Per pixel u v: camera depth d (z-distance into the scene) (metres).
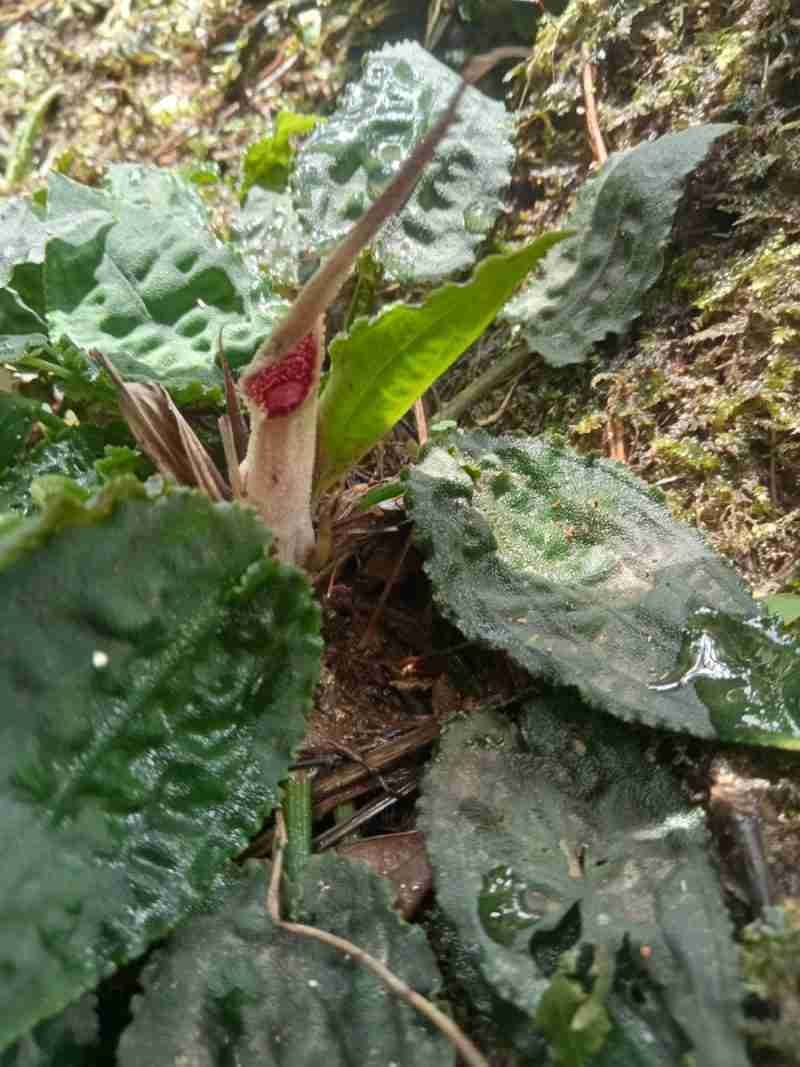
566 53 0.16
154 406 0.11
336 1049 0.08
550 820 0.09
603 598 0.11
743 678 0.10
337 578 0.13
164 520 0.08
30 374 0.14
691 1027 0.08
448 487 0.11
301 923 0.09
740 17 0.14
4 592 0.08
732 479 0.12
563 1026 0.08
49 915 0.07
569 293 0.14
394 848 0.10
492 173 0.14
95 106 0.21
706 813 0.09
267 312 0.13
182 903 0.08
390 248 0.14
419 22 0.19
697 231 0.14
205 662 0.09
